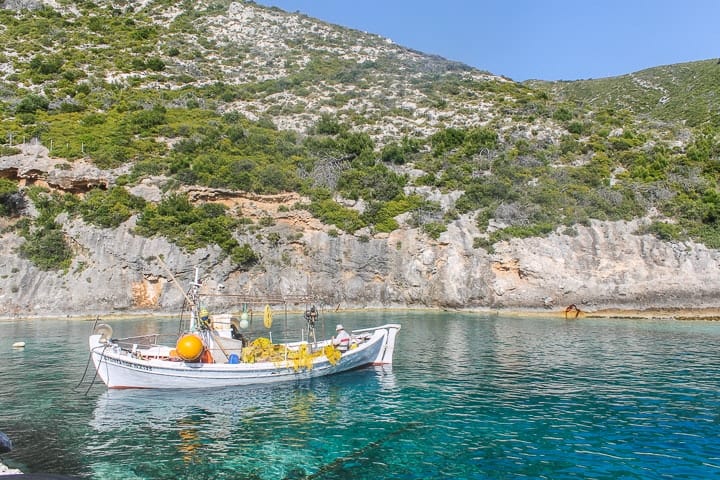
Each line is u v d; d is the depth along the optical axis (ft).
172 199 168.96
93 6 363.56
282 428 50.31
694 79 346.54
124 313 152.35
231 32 381.40
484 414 54.24
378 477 39.32
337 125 241.96
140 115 207.41
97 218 161.58
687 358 84.94
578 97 372.17
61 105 217.56
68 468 41.04
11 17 320.29
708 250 158.20
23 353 91.86
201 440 47.21
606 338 108.06
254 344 71.36
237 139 209.26
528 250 163.12
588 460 41.91
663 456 42.57
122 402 59.72
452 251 170.09
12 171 170.60
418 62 371.97
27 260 156.15
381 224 179.83
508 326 128.67
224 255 163.32
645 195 181.27
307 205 181.57
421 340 105.81
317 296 168.66
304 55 361.51
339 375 73.31
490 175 196.85
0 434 41.86
